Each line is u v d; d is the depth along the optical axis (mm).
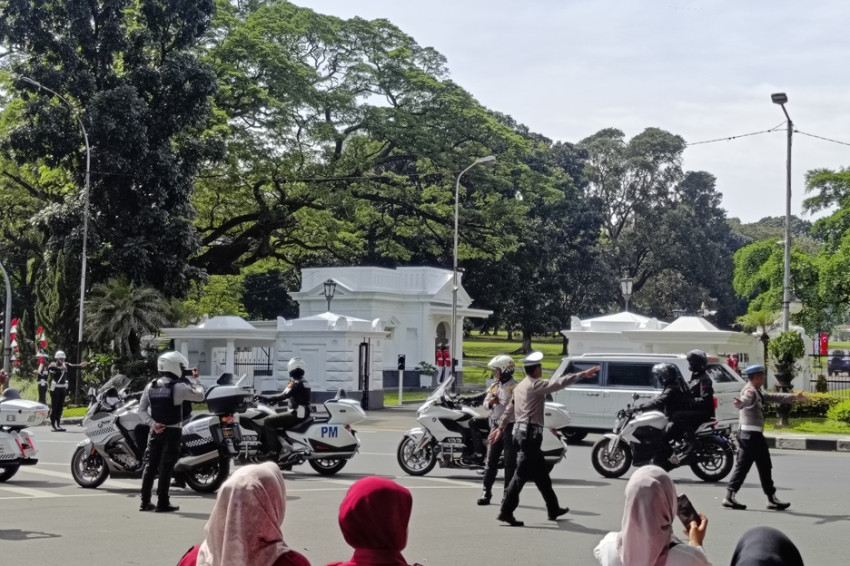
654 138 106188
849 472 18625
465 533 11719
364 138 54938
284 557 4477
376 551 4082
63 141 40875
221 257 53500
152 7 43406
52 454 21266
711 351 33750
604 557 5406
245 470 4621
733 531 12047
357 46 57094
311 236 57094
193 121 43219
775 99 31281
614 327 40875
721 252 109562
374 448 22656
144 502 13367
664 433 16219
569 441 24188
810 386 39500
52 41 41469
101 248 40750
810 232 48594
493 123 60219
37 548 10672
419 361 52906
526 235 72938
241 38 49281
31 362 47156
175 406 13312
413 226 62375
